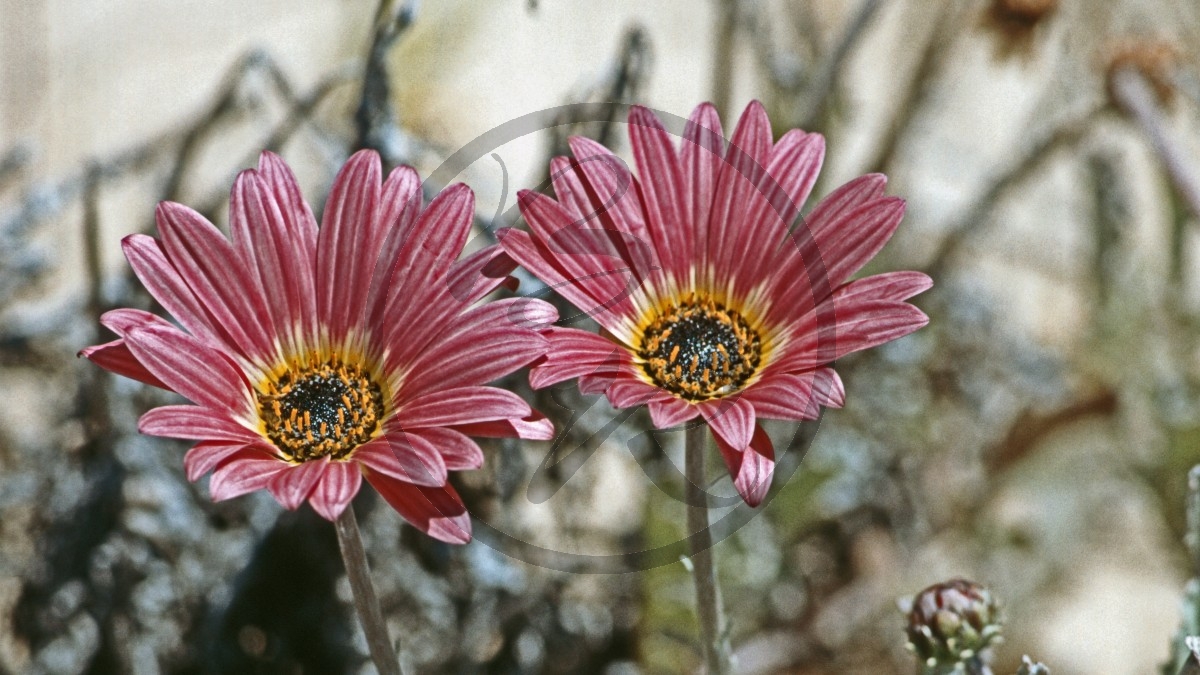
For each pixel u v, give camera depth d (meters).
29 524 0.63
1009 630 0.68
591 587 0.65
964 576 0.69
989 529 0.71
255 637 0.61
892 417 0.69
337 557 0.61
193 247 0.50
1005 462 0.73
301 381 0.50
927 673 0.54
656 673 0.64
